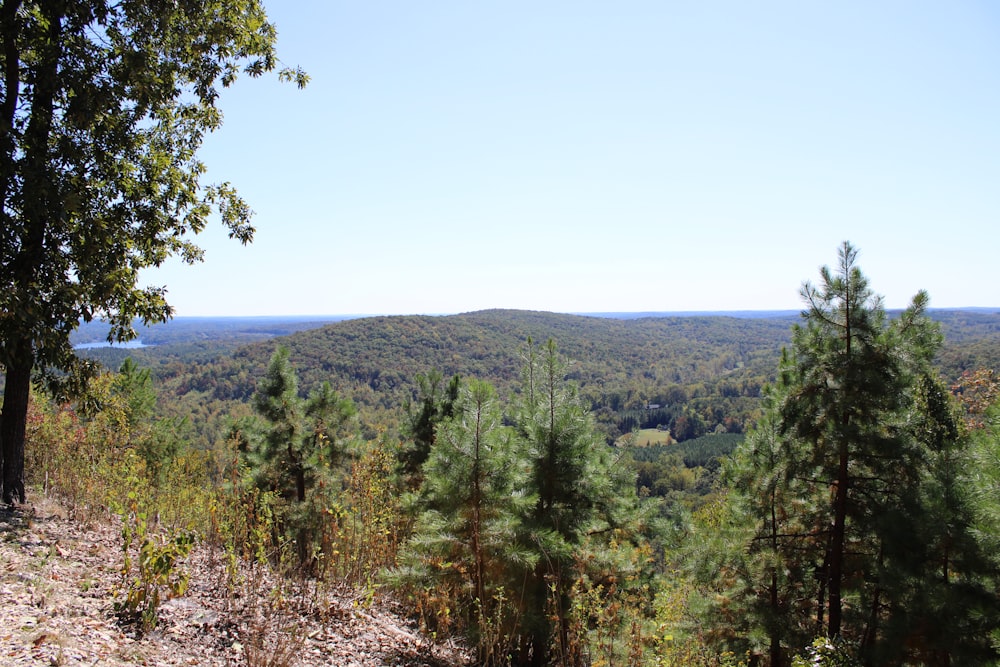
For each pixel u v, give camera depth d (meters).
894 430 8.78
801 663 7.20
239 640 5.46
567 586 7.40
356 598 7.60
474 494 7.23
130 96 8.60
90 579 5.81
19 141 7.62
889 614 8.38
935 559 7.73
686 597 9.95
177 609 5.77
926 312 8.77
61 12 7.57
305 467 14.07
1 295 6.61
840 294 8.82
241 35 9.84
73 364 8.45
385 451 12.93
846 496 9.00
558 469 8.38
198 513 9.35
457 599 7.55
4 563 5.62
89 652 4.32
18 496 7.84
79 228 7.94
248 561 7.16
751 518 10.05
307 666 5.44
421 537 7.32
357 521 8.90
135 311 8.97
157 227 9.25
